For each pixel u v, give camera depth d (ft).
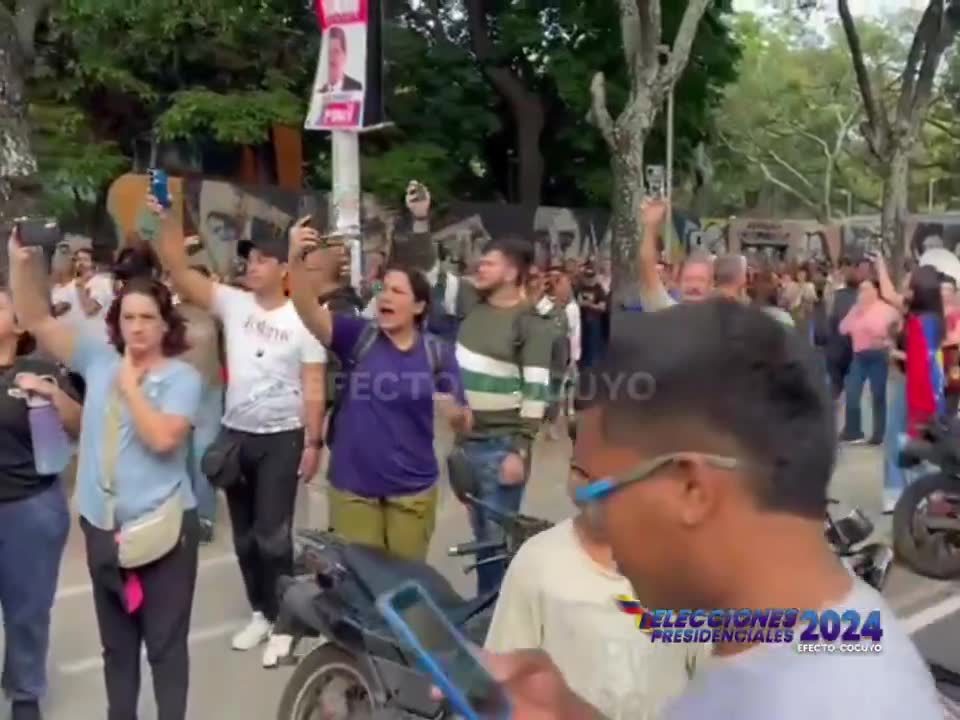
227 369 17.43
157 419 12.41
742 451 3.55
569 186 79.05
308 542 12.36
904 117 82.79
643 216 16.28
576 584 7.64
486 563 13.10
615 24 70.54
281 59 64.18
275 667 17.21
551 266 41.27
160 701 13.10
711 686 3.60
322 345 16.22
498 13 73.00
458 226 67.56
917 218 107.55
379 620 10.78
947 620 20.12
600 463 3.83
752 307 3.84
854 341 37.45
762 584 3.58
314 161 69.87
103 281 26.94
